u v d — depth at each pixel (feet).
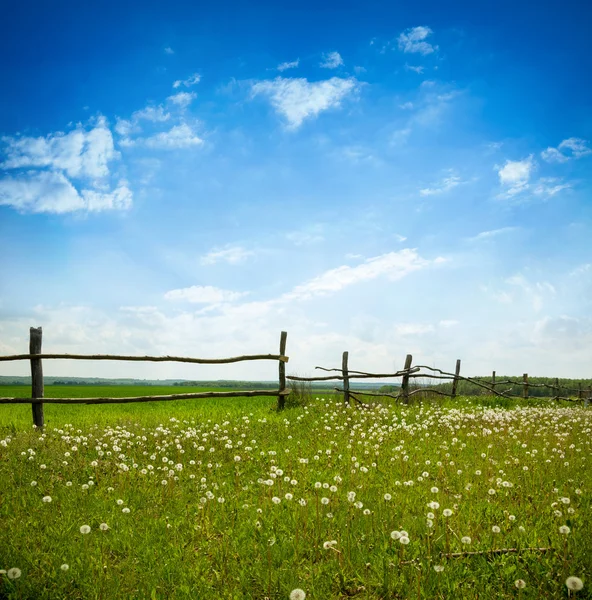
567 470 24.71
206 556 15.17
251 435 34.53
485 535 15.80
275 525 17.08
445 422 38.81
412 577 13.01
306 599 12.30
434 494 20.63
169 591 13.07
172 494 21.09
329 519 17.20
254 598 12.77
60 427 36.78
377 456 27.71
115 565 14.62
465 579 13.17
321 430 36.55
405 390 57.00
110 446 29.89
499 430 37.58
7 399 35.29
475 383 67.92
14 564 13.88
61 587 13.15
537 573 13.16
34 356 36.42
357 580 13.34
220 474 24.62
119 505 19.61
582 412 55.16
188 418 42.98
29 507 19.30
